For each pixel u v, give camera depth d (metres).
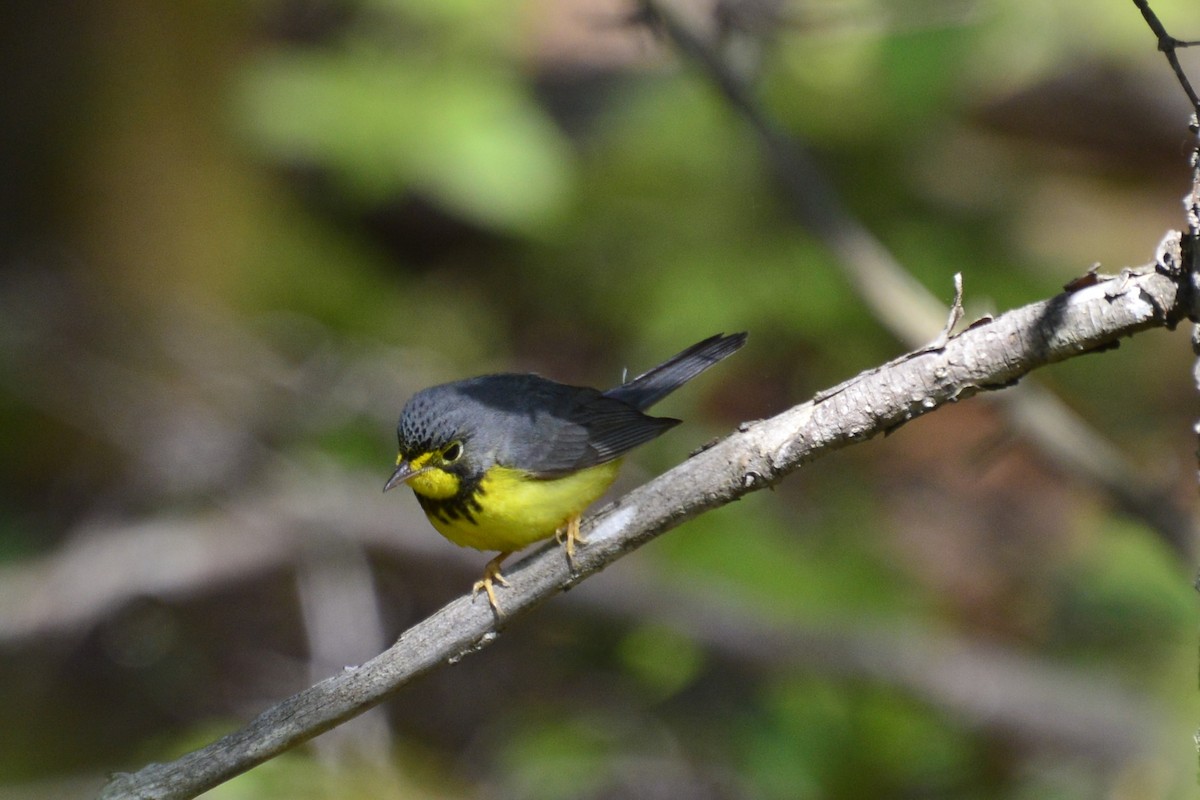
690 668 12.09
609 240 14.12
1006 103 14.98
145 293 13.85
